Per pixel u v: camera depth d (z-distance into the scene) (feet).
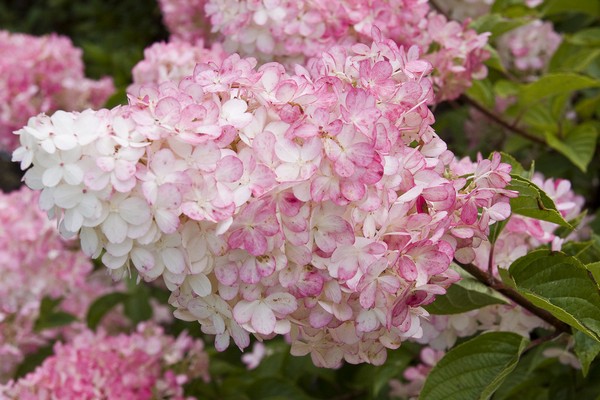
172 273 2.36
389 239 2.35
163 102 2.32
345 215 2.33
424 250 2.34
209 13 3.34
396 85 2.48
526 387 3.26
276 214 2.29
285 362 4.06
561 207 2.99
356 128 2.29
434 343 2.96
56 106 4.90
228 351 4.59
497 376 2.65
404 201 2.35
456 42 3.25
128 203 2.29
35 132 2.30
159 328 3.92
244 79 2.41
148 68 3.66
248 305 2.37
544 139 4.02
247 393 3.88
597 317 2.59
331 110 2.37
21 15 9.22
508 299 2.81
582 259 3.02
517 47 4.15
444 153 2.57
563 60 4.24
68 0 8.50
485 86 3.73
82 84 4.89
